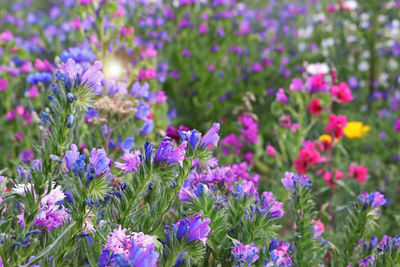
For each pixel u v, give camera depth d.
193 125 5.34
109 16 3.78
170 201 1.65
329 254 2.36
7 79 4.28
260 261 1.75
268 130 4.92
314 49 7.19
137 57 4.04
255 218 1.80
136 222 1.65
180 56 6.00
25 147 3.54
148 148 1.57
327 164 3.65
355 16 6.63
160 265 1.52
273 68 6.74
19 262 1.36
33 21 6.68
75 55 2.69
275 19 9.00
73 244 1.54
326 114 3.62
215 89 5.90
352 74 6.50
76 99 1.58
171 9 6.28
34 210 1.48
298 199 2.09
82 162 1.51
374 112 6.29
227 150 3.79
